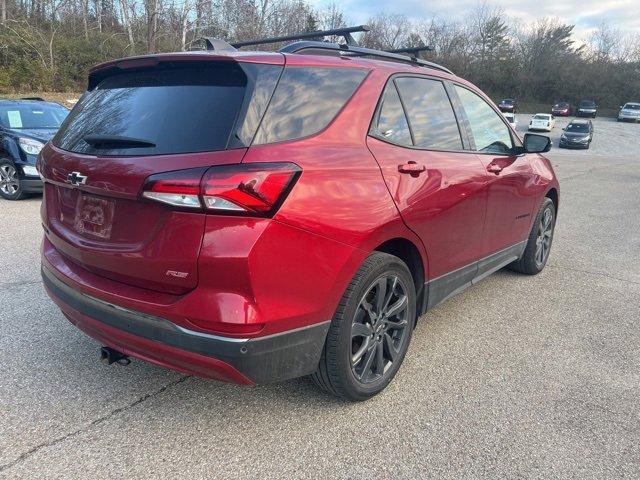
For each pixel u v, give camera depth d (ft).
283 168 7.44
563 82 217.97
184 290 7.48
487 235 12.78
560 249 21.34
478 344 12.14
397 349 10.12
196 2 86.74
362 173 8.65
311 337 8.14
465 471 7.87
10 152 27.55
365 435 8.67
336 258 8.13
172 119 7.98
